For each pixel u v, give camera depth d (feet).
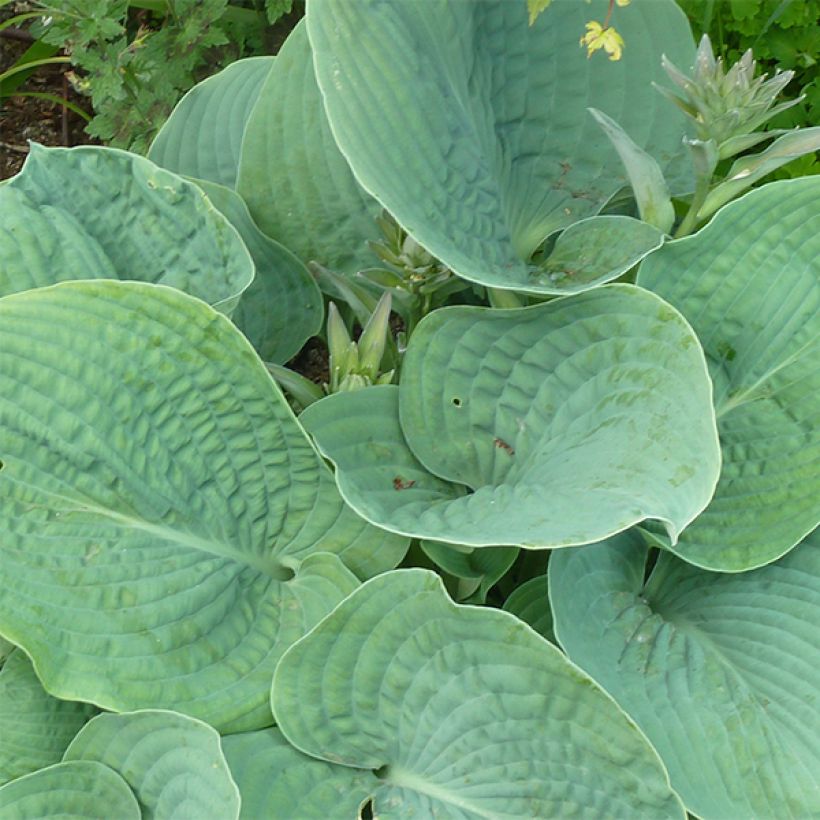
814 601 4.71
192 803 4.43
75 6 5.78
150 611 4.52
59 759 4.66
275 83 4.98
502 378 4.68
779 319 4.81
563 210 5.21
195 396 4.54
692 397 4.39
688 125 5.20
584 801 4.39
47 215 4.77
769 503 4.75
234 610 4.64
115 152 4.82
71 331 4.44
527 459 4.66
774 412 4.82
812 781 4.49
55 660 4.41
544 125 5.17
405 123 4.62
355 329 5.79
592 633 4.63
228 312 4.75
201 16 5.93
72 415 4.46
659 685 4.59
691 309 4.81
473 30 4.96
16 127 6.70
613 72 5.14
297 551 4.75
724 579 4.82
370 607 4.43
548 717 4.39
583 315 4.60
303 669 4.48
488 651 4.41
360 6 4.58
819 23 6.21
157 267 4.89
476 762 4.47
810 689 4.59
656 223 4.88
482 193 4.85
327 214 5.16
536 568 5.11
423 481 4.75
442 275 4.93
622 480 4.37
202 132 5.45
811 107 5.98
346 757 4.55
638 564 4.87
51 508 4.48
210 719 4.52
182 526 4.60
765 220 4.75
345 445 4.69
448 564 4.74
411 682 4.49
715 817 4.44
